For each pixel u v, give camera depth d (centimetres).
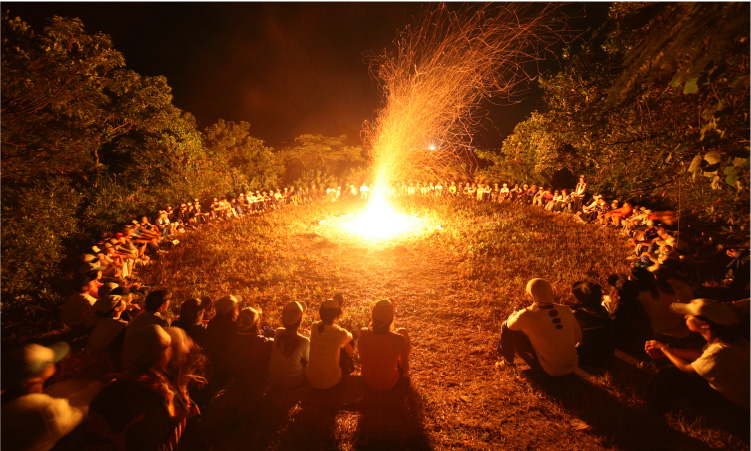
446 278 957
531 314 462
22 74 776
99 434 275
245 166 2664
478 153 2541
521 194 2028
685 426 392
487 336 656
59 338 686
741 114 379
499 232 1355
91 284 671
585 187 1644
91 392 311
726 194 454
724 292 749
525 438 394
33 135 821
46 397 272
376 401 446
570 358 455
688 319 374
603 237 1265
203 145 2448
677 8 298
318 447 383
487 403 454
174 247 1310
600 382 476
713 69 318
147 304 475
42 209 838
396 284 934
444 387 504
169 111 1802
